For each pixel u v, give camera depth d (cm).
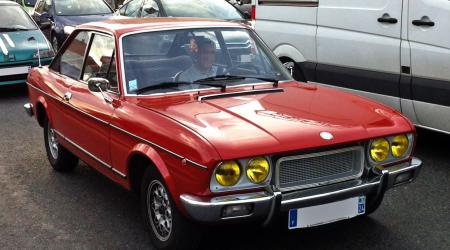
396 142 402
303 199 359
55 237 454
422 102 608
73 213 501
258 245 426
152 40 478
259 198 349
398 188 539
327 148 369
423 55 596
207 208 346
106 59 486
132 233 457
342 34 686
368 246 421
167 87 454
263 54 521
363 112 415
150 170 404
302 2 738
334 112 411
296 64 759
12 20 1116
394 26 624
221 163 342
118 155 439
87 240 446
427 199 512
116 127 432
